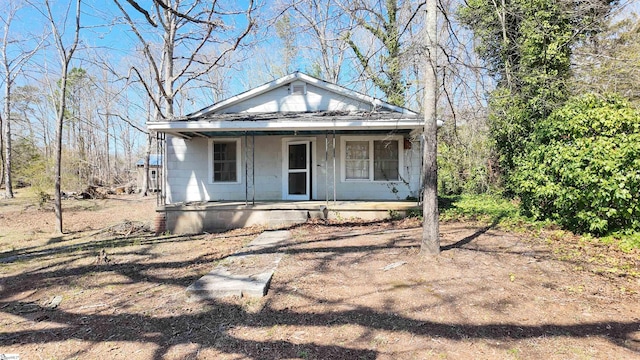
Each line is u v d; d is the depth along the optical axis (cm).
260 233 796
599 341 282
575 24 879
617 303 351
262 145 1082
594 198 594
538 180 716
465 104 746
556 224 708
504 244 587
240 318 358
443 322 326
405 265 487
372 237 682
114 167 3959
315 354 285
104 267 580
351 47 1065
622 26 1143
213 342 313
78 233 1027
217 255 623
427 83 506
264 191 1086
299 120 869
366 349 289
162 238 842
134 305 407
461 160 1324
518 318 326
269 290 428
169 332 336
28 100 2584
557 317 325
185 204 980
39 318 383
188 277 504
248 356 287
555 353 268
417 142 1045
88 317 380
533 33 803
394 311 354
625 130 609
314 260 539
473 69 564
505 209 927
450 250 550
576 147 639
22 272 582
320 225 852
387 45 654
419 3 575
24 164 2386
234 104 1079
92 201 2022
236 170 1086
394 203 970
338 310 364
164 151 1064
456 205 1025
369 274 463
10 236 984
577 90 932
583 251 535
